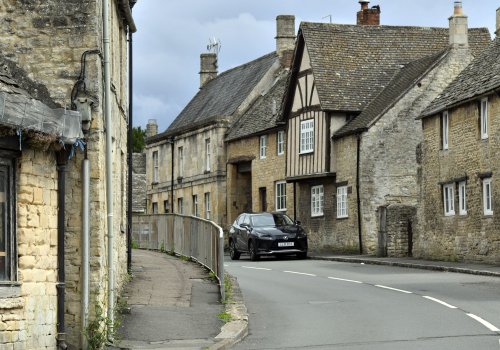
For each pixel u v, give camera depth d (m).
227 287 19.70
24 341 11.82
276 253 34.72
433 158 32.56
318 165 39.91
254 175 47.56
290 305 18.72
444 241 31.55
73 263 13.27
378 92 40.16
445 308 17.22
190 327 14.95
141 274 22.72
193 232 27.19
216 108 54.75
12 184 11.81
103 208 14.02
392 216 34.25
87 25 13.54
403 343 13.25
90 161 13.46
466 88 30.70
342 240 38.75
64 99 13.41
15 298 11.60
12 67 13.38
